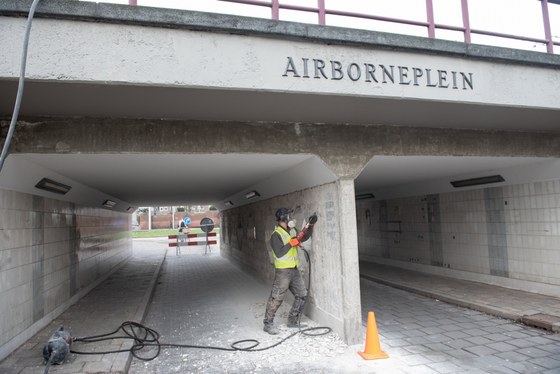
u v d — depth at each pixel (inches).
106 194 389.4
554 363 179.2
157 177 276.8
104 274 444.5
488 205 333.7
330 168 209.5
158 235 1540.4
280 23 149.0
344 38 157.2
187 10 138.6
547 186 282.7
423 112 196.4
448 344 208.2
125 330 234.1
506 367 175.5
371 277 408.5
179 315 290.8
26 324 212.4
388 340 216.5
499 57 180.9
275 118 196.2
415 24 193.0
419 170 295.7
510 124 234.2
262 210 387.5
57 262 269.9
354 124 215.8
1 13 125.6
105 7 131.5
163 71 137.6
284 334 226.4
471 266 353.7
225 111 179.2
